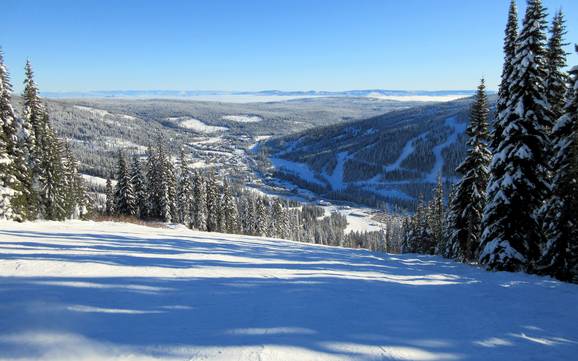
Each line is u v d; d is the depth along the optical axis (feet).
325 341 15.75
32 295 18.81
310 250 67.77
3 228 50.78
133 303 19.27
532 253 54.70
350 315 20.02
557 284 37.78
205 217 199.93
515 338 18.57
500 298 28.50
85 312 17.12
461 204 82.43
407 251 174.09
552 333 20.06
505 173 54.80
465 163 79.30
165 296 21.21
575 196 45.80
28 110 116.88
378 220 508.94
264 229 233.14
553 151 51.67
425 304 24.48
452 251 95.50
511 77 54.24
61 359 12.49
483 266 58.08
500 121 56.24
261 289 25.08
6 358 12.34
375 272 41.86
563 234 47.34
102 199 345.51
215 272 30.78
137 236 57.36
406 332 18.01
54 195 123.95
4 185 90.07
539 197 53.47
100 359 12.71
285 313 19.36
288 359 13.53
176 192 187.73
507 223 54.54
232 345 14.44
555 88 59.36
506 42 62.08
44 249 34.50
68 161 156.04
